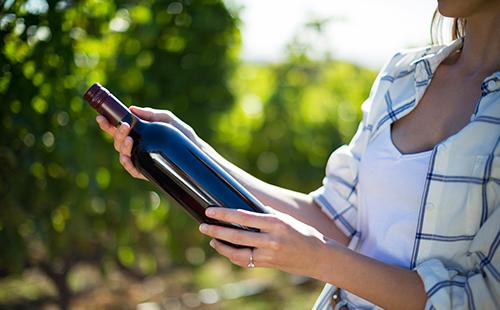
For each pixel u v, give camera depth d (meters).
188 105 4.26
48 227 3.56
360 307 1.75
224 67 4.34
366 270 1.57
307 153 5.67
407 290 1.58
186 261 5.18
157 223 4.59
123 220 3.95
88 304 5.26
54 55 3.19
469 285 1.54
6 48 3.00
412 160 1.68
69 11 3.24
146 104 4.05
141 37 3.88
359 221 1.85
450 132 1.69
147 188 3.92
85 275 5.53
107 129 1.71
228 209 1.50
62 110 3.35
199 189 1.60
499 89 1.63
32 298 5.02
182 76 4.18
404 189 1.68
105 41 3.67
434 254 1.63
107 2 3.44
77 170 3.45
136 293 5.56
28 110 3.16
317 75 6.07
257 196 1.88
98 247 4.53
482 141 1.61
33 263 4.55
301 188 5.62
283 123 5.55
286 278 6.40
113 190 3.81
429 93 1.76
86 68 3.49
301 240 1.52
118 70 3.82
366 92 6.22
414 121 1.75
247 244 1.50
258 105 5.25
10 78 3.07
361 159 1.82
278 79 5.71
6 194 3.31
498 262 1.56
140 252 4.77
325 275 1.56
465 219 1.62
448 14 1.64
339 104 5.96
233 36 4.33
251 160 5.49
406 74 1.81
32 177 3.43
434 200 1.62
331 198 1.91
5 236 3.38
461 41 1.78
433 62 1.76
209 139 4.33
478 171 1.60
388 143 1.74
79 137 3.45
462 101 1.71
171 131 1.66
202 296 5.80
